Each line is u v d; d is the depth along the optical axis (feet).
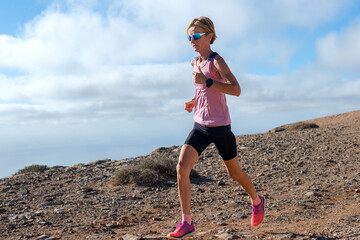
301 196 22.49
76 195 25.26
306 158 37.17
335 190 23.79
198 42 12.11
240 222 16.90
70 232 16.05
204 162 36.55
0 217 19.33
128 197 24.09
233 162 12.79
